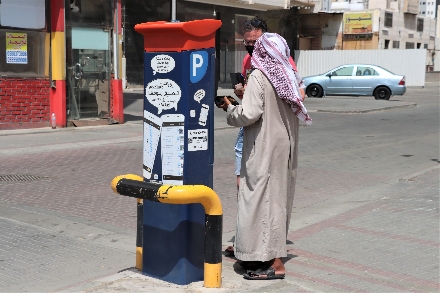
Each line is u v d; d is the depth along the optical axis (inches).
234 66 1429.6
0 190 337.1
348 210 299.9
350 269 211.2
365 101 1060.5
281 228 190.2
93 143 523.2
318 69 1644.9
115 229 263.7
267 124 184.7
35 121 604.1
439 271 210.4
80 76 630.5
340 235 253.6
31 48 592.7
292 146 191.8
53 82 610.2
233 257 220.8
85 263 216.8
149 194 171.6
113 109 665.6
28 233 255.9
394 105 975.0
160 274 189.5
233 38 1425.9
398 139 584.1
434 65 2332.7
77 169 404.8
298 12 1713.8
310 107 933.2
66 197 323.9
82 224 270.7
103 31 645.9
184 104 177.5
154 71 181.6
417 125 714.2
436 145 543.8
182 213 182.2
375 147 528.4
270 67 185.2
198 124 181.6
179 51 176.2
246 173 188.4
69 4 610.9
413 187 353.4
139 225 200.5
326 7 1760.6
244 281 192.1
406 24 2031.3
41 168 406.3
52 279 199.8
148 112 184.9
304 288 188.9
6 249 232.7
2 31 567.5
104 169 406.9
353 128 676.7
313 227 266.8
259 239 188.2
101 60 649.6
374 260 221.3
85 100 639.8
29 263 216.2
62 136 560.7
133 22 1224.8
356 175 398.6
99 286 185.3
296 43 1720.0
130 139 554.6
